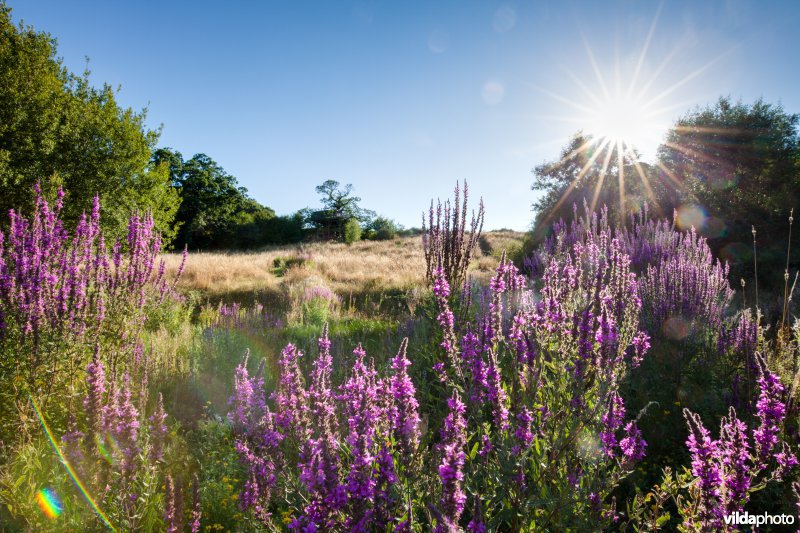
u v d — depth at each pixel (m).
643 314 6.27
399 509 2.40
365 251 38.12
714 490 2.28
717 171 19.81
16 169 14.73
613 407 2.94
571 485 2.61
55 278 5.13
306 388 4.91
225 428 4.70
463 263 6.45
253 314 11.87
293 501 3.00
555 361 3.21
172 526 2.71
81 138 17.27
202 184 64.19
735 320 5.99
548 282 4.02
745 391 4.52
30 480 3.40
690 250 8.95
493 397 2.83
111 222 17.58
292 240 70.31
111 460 3.08
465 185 6.43
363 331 9.62
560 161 28.53
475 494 2.24
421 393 4.59
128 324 5.90
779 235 16.02
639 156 22.19
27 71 16.97
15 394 4.49
